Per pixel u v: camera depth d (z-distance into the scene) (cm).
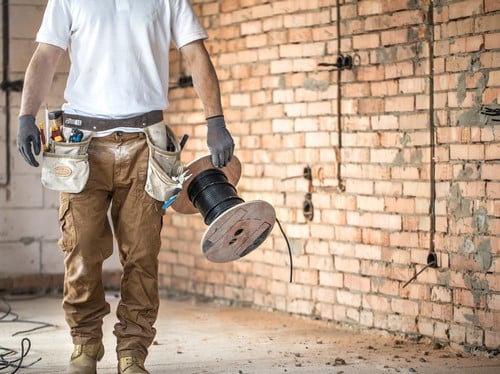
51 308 859
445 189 694
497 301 664
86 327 582
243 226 571
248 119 844
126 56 566
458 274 687
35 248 944
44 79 570
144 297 579
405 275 721
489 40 664
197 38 576
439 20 695
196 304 871
